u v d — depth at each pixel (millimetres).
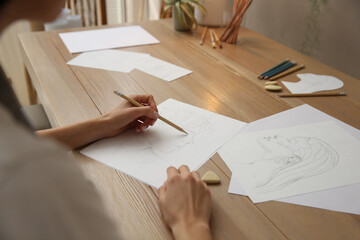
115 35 1381
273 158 702
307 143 750
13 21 304
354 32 1373
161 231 537
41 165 246
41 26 2041
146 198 602
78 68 1095
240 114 867
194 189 558
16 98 396
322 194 613
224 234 533
